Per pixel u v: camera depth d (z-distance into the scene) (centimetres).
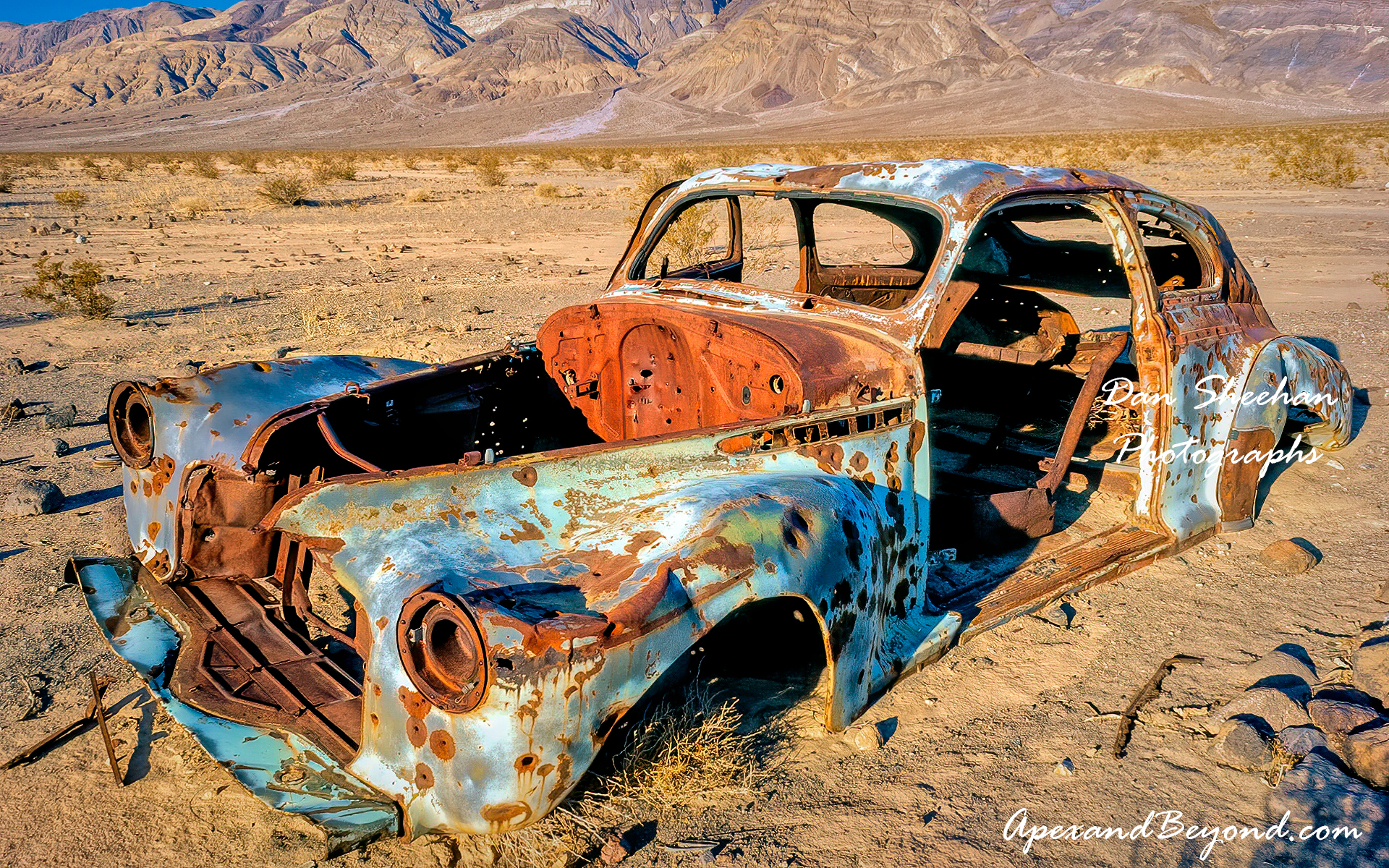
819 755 307
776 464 313
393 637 235
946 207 364
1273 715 320
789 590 264
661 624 237
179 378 354
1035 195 379
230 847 270
